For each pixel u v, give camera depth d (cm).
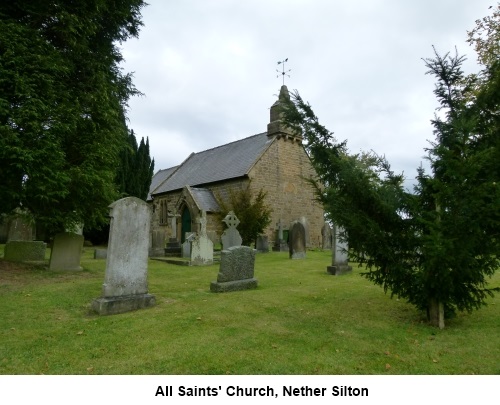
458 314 614
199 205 2483
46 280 894
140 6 1300
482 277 499
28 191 941
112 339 472
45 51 995
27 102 912
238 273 836
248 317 586
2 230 1923
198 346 448
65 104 1015
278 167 2589
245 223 1889
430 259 475
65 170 1011
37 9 1001
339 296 759
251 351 434
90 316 587
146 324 539
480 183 485
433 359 413
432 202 551
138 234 658
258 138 2845
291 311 630
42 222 1101
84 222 1170
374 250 539
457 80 566
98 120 1148
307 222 2577
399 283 553
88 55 1160
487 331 514
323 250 2175
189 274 1076
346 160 570
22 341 463
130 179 2770
